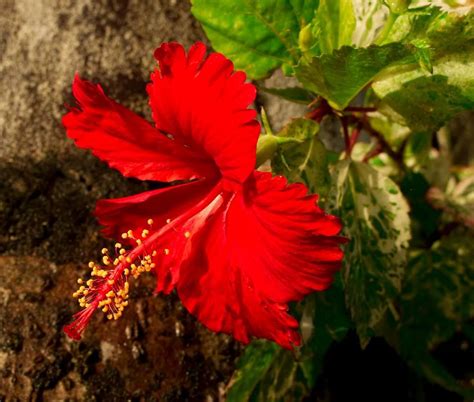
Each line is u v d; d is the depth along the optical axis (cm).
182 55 39
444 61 43
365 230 45
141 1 52
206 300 42
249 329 41
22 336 46
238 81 38
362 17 45
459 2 42
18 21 52
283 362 47
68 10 52
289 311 45
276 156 43
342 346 50
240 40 44
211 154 41
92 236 49
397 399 51
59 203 49
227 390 46
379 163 53
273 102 53
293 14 44
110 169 50
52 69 51
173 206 43
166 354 47
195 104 39
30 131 50
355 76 42
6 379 45
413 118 44
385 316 50
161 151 42
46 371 45
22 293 47
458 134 96
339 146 54
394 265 45
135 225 43
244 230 40
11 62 51
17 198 49
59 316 46
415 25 42
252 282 40
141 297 48
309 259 39
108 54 52
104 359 46
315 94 46
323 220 39
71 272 48
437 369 52
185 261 42
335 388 50
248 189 40
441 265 52
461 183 56
